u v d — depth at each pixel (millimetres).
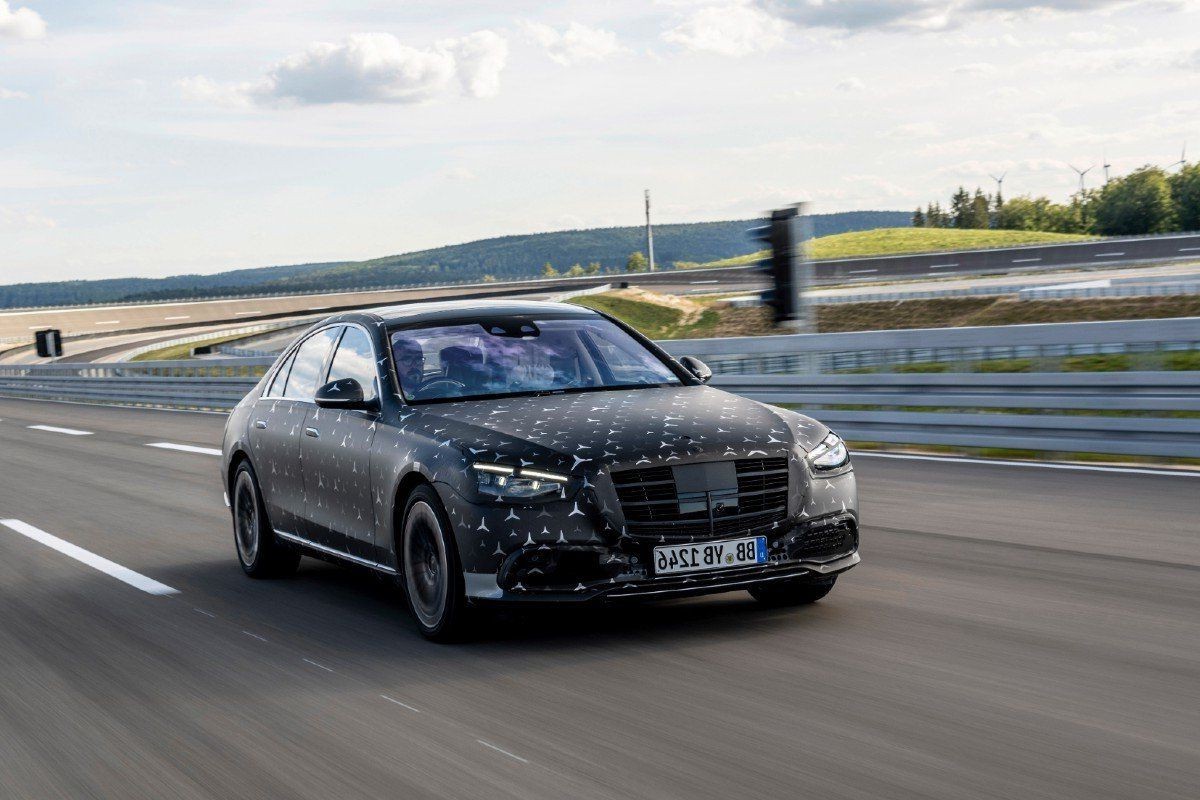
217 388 23922
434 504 4730
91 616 5836
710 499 4578
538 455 4578
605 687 4141
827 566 4832
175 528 8680
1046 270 65562
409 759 3506
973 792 3047
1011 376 10172
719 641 4703
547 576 4500
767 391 12406
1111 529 6980
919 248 151375
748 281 109062
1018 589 5555
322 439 5707
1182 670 4168
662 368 5648
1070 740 3436
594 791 3162
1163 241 76688
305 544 6086
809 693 3984
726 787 3148
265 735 3822
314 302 146875
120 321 133375
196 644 5141
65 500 10672
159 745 3793
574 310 6055
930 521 7480
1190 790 3018
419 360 5477
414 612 5008
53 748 3838
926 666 4281
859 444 11781
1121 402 9508
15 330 125188
